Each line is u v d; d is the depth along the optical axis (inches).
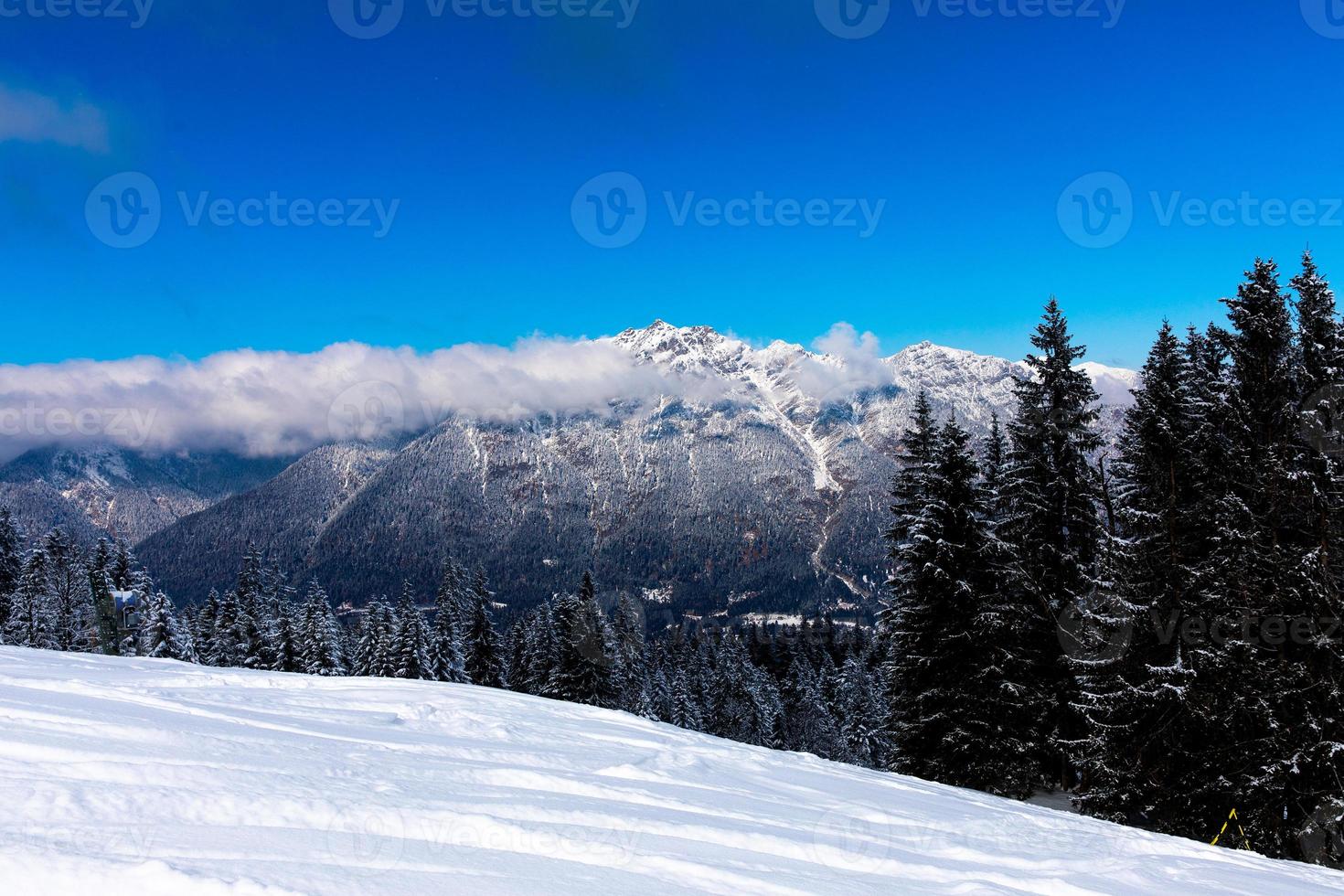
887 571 973.2
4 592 2144.4
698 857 203.5
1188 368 810.2
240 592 2704.2
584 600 2036.2
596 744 366.9
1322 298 663.8
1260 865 305.9
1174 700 657.0
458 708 428.5
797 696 2751.0
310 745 275.6
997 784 861.8
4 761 201.8
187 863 147.6
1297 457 642.8
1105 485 821.9
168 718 287.9
